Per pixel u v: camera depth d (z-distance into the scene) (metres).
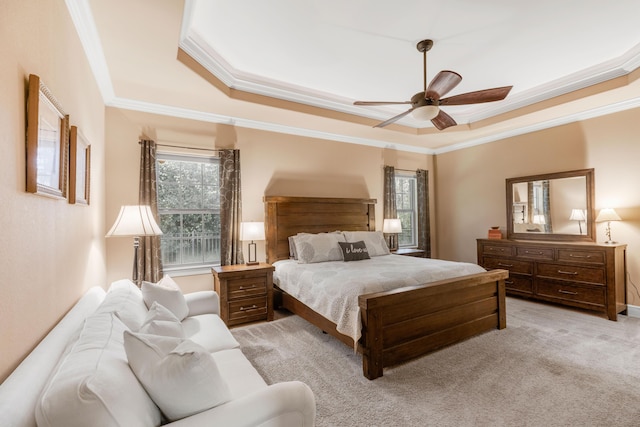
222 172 3.94
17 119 1.08
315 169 4.79
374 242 4.45
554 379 2.27
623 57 3.07
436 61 3.16
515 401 2.02
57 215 1.52
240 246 4.00
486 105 4.33
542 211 4.50
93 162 2.61
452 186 5.85
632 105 3.66
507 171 4.96
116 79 2.94
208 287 3.88
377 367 2.34
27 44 1.18
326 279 2.95
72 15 1.87
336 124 4.40
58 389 0.83
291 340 3.04
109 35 2.25
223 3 2.26
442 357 2.64
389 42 2.80
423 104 2.72
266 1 2.25
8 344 0.98
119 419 0.85
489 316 3.17
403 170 5.77
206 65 2.94
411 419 1.86
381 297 2.34
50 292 1.40
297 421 1.19
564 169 4.28
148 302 2.17
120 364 1.06
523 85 3.76
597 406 1.95
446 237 5.96
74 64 1.95
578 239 4.12
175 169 3.87
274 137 4.43
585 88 3.52
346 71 3.36
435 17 2.45
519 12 2.39
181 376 1.05
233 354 1.83
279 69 3.30
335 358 2.65
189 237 3.93
